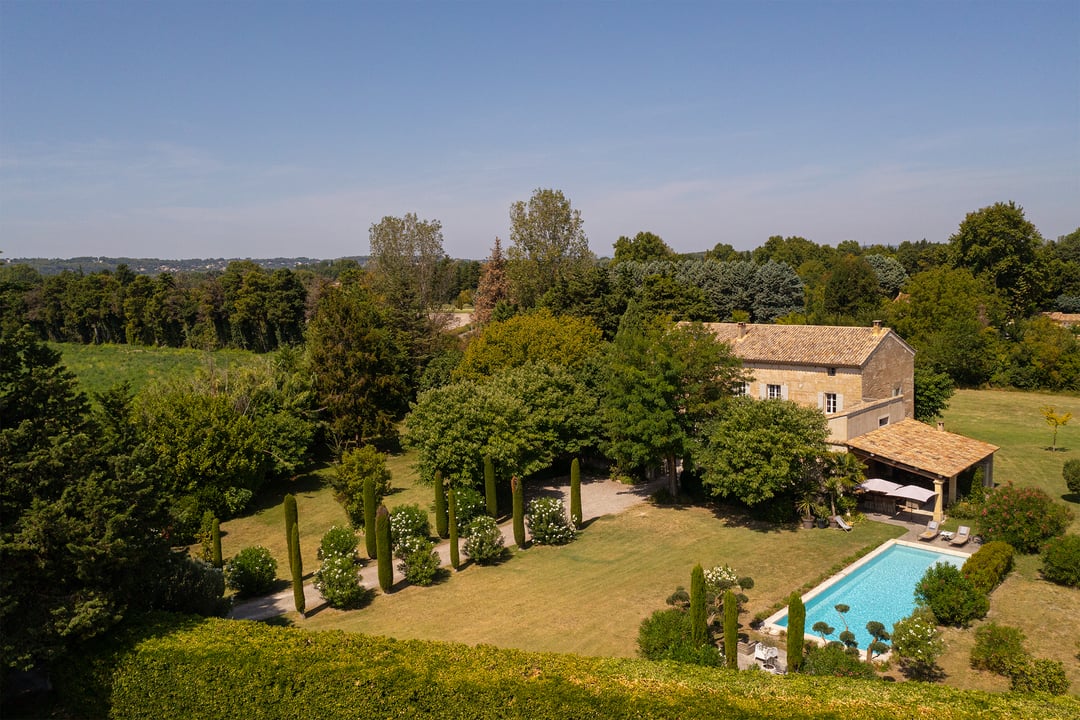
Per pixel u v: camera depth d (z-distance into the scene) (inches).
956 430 2219.5
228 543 1416.1
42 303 5280.5
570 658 689.0
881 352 1780.3
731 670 671.8
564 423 1713.8
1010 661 772.6
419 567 1155.9
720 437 1387.8
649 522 1459.2
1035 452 1921.8
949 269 3376.0
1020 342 3031.5
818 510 1371.8
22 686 776.9
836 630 947.3
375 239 4033.0
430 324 2849.4
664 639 820.6
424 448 1504.7
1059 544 1063.0
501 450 1467.8
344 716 660.1
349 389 2032.5
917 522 1392.7
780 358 1823.3
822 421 1381.6
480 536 1250.0
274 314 4416.8
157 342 4943.4
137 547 749.9
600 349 1977.1
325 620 1023.0
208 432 1541.6
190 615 802.8
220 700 689.0
